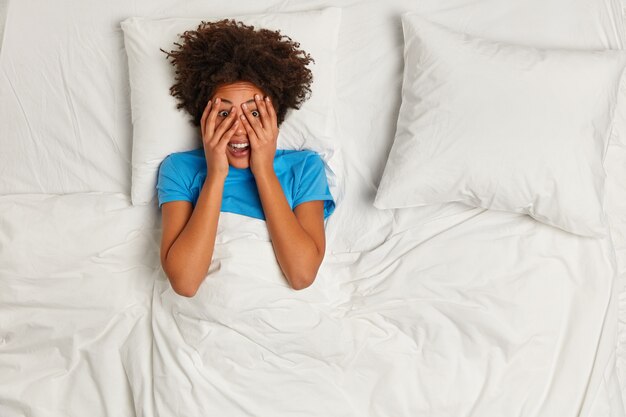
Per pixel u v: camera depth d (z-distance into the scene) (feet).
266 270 4.21
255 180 4.50
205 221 4.11
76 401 4.17
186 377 4.00
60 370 4.25
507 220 4.69
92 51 5.04
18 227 4.61
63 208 4.74
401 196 4.52
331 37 4.82
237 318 4.05
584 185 4.33
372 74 5.02
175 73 4.57
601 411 4.10
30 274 4.50
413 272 4.55
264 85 4.25
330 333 4.18
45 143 5.02
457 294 4.45
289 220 4.21
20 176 5.00
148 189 4.70
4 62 5.03
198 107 4.42
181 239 4.13
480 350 4.29
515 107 4.34
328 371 4.17
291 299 4.17
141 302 4.48
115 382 4.20
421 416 4.10
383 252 4.71
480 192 4.44
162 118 4.59
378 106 4.99
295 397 4.03
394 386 4.14
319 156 4.74
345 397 4.10
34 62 5.04
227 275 4.08
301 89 4.54
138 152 4.64
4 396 4.14
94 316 4.40
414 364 4.24
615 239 4.89
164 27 4.70
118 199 4.85
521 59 4.48
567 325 4.38
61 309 4.40
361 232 4.88
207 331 4.07
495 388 4.18
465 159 4.36
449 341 4.31
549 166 4.30
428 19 5.06
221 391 3.95
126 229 4.73
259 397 3.99
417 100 4.60
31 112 5.02
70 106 5.02
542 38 5.05
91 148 5.00
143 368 4.13
